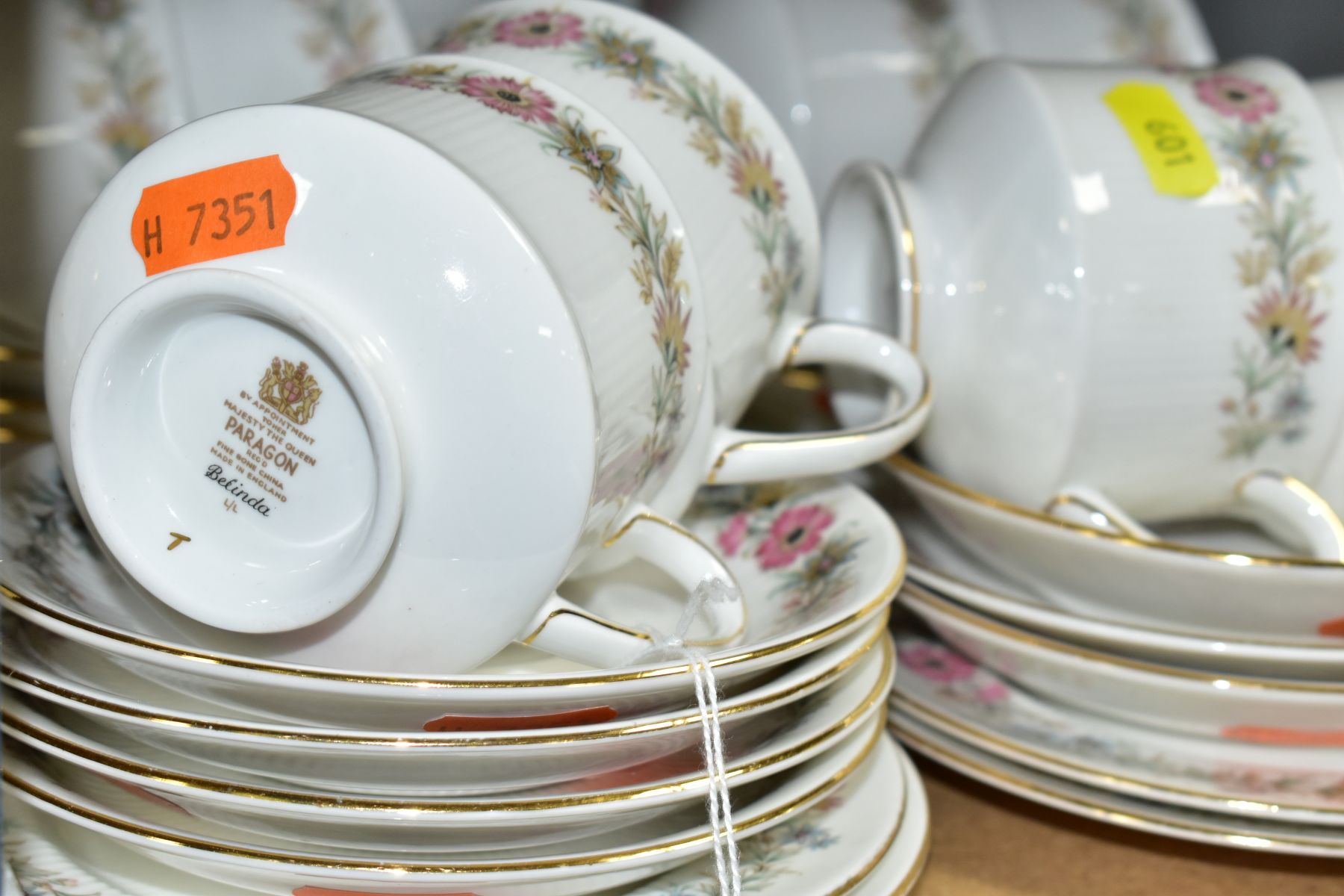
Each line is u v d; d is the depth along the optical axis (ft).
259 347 1.17
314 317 1.08
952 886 1.50
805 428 2.21
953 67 2.68
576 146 1.28
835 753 1.33
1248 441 1.79
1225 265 1.71
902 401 1.66
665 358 1.30
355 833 1.14
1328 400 1.77
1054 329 1.71
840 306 2.15
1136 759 1.57
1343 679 1.54
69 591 1.31
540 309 1.11
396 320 1.11
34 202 2.10
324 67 2.32
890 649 1.49
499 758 1.08
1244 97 1.81
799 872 1.27
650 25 1.57
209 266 1.14
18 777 1.20
